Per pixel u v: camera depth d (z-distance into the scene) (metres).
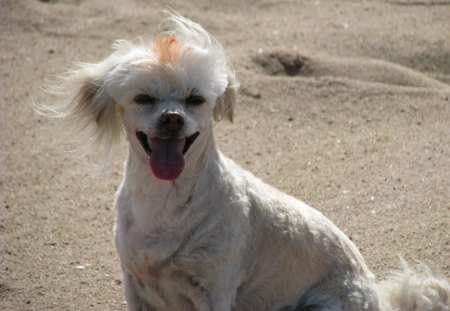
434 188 10.33
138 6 17.08
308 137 12.02
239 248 6.71
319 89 13.33
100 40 15.35
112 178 10.98
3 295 8.38
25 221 9.90
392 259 8.86
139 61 6.29
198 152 6.48
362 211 9.93
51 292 8.45
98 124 6.75
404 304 7.61
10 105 12.98
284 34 15.70
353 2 17.59
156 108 6.30
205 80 6.37
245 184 6.99
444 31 15.73
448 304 7.58
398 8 17.08
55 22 16.19
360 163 11.17
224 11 17.14
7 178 10.93
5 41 15.38
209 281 6.58
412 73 14.09
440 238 9.20
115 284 8.62
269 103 12.95
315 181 10.75
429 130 12.03
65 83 6.85
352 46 15.09
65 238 9.54
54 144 11.86
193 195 6.51
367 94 13.20
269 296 7.20
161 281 6.69
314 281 7.34
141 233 6.59
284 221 7.11
